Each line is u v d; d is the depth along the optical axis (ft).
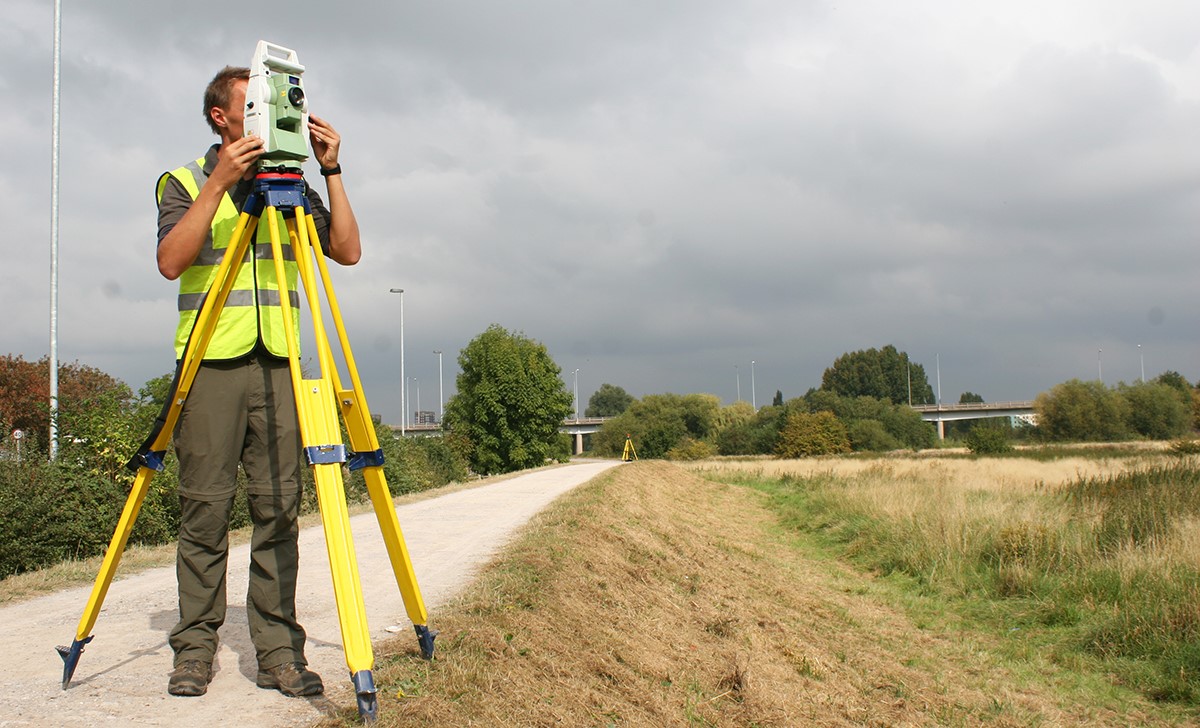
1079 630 32.35
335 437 9.77
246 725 10.36
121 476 36.83
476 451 170.19
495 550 27.68
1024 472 99.30
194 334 10.39
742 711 18.45
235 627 15.71
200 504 11.19
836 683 24.02
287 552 11.84
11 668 12.96
